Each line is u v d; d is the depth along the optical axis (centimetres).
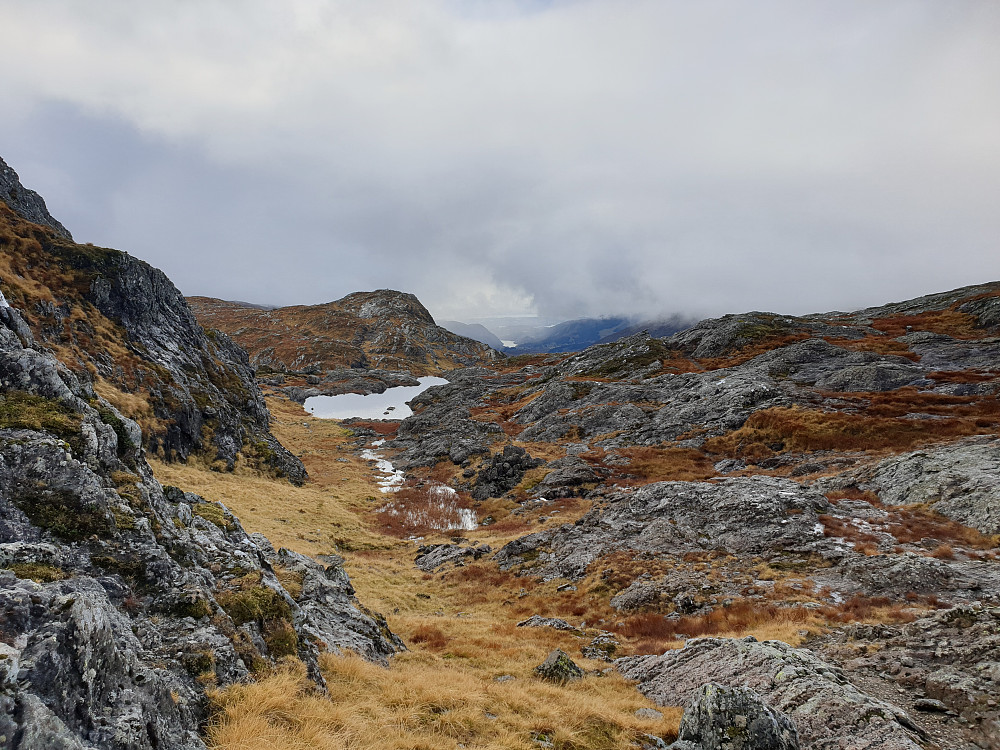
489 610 2930
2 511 1024
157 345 5653
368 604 2742
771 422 5778
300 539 3884
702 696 1141
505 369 16200
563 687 1639
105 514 1159
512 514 5231
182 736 776
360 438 9806
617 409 7650
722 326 10444
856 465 4453
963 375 6141
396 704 1220
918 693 1361
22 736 498
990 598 2144
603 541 3572
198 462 5059
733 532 3381
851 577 2609
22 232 5022
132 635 926
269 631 1214
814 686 1347
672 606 2648
